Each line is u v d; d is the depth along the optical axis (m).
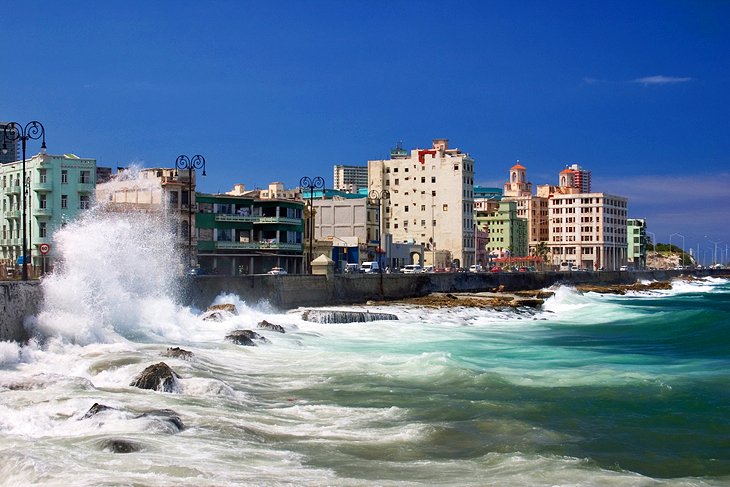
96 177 96.88
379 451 21.95
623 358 44.19
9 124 45.78
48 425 22.38
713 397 30.59
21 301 37.00
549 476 19.80
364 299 85.50
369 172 186.75
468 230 182.38
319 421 25.48
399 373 35.19
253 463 19.95
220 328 50.34
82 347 37.84
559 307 90.44
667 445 23.58
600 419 26.81
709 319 69.44
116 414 23.17
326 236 148.62
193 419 24.38
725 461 21.94
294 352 41.75
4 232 95.25
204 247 97.50
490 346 50.28
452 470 20.22
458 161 178.38
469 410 27.73
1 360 32.16
